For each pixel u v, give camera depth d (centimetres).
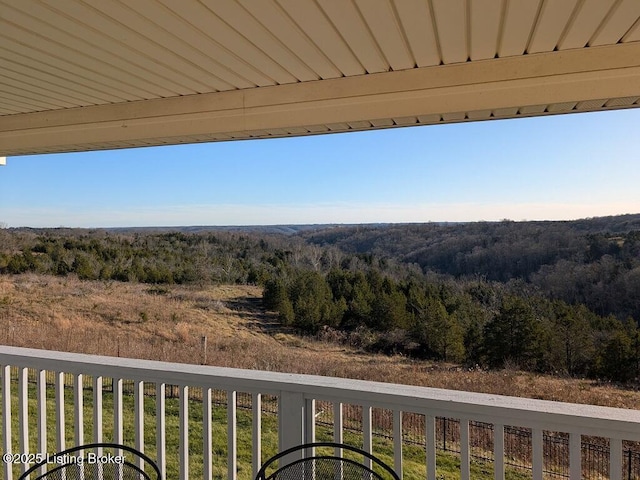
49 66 218
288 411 164
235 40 188
